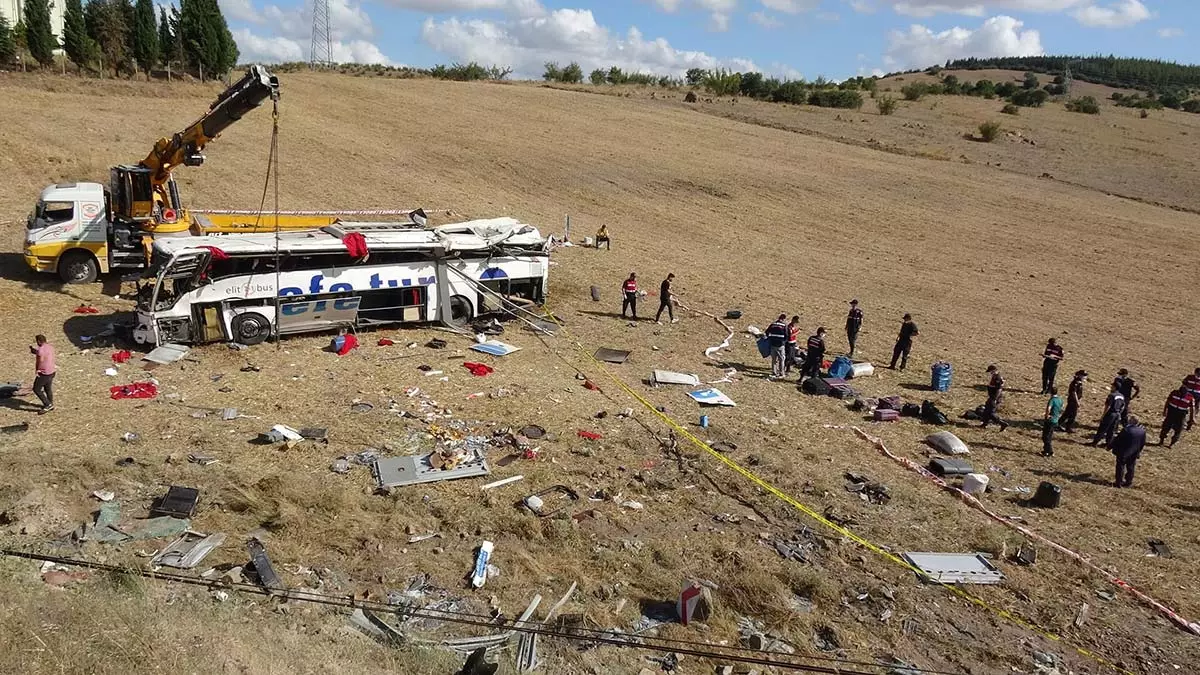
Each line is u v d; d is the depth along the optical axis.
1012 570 10.88
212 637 7.10
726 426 15.29
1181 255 39.41
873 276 32.38
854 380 19.39
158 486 11.04
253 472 11.56
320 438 12.88
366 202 33.88
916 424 16.62
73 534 9.66
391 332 19.30
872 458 14.50
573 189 41.44
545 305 23.12
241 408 14.07
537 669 7.92
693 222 38.69
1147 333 27.00
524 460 12.72
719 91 86.38
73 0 47.50
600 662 8.23
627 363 18.89
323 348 17.78
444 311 19.75
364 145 43.50
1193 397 16.72
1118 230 43.56
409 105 56.69
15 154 31.33
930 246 38.31
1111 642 9.45
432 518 10.76
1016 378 20.61
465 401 15.20
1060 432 16.92
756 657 8.59
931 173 53.94
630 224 37.00
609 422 14.78
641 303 24.81
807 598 9.88
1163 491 14.08
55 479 10.95
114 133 36.62
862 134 66.31
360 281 18.33
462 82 72.75
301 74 64.88
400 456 12.53
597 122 59.09
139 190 20.73
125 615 7.18
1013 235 41.28
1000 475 14.30
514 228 21.25
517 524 10.71
